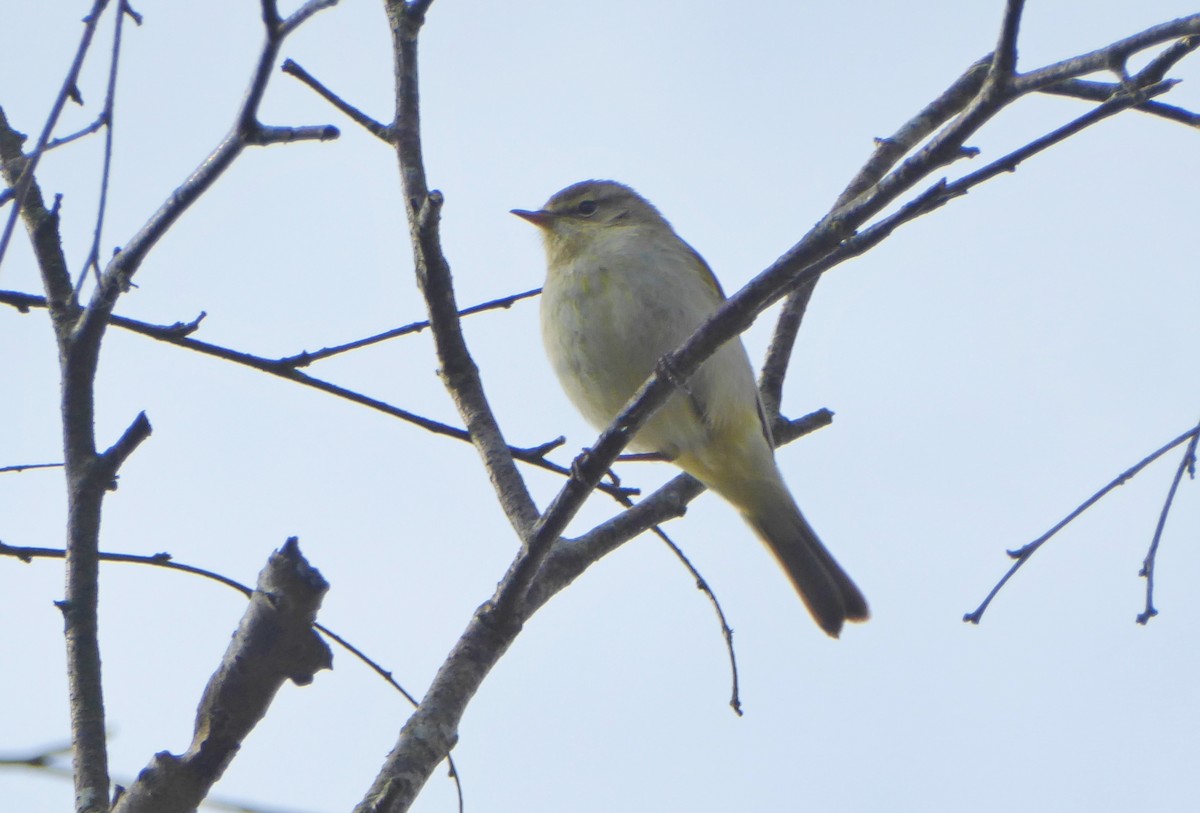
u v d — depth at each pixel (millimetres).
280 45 5355
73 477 5852
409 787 5996
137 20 5504
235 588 6301
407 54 8180
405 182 7957
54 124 5020
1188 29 4828
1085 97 6582
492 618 6762
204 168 5621
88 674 5500
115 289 5797
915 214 5570
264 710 5230
